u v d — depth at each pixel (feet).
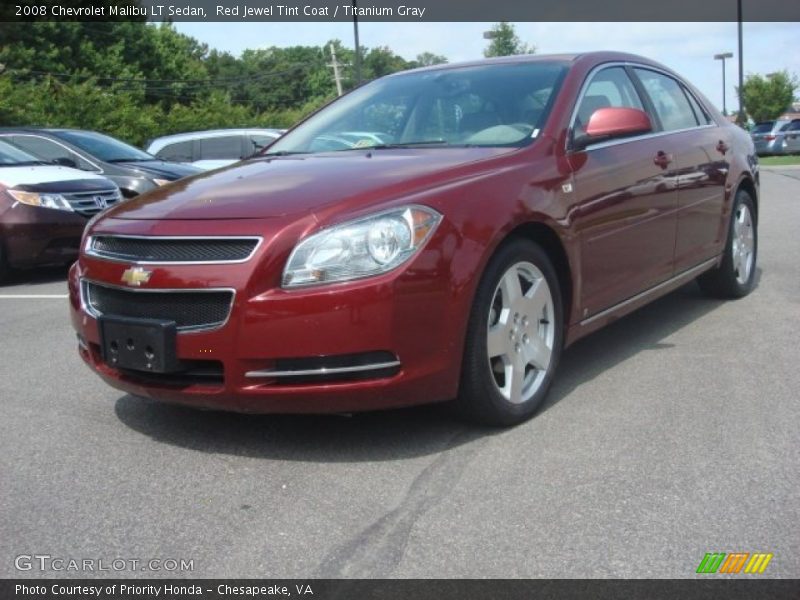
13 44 116.16
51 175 29.76
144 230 12.09
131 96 112.16
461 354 11.89
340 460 11.93
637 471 11.27
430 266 11.40
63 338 19.92
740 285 21.03
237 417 13.73
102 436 13.20
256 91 270.26
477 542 9.56
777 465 11.35
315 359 11.14
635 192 15.51
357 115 16.61
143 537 9.95
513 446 12.22
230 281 11.25
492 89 15.71
